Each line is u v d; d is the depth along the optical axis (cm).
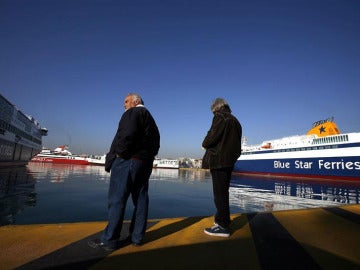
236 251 190
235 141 250
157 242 211
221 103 270
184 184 3136
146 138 212
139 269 154
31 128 5384
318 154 3400
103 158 10306
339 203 1488
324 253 187
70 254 176
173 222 289
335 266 162
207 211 1182
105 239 189
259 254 184
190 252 187
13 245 188
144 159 210
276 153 4088
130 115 202
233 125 253
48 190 1823
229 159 240
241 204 1419
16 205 1162
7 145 3884
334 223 283
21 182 2311
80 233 226
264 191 2177
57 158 10188
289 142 4031
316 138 3491
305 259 174
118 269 153
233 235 234
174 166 11938
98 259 169
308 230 253
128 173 200
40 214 996
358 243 212
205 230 241
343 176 3077
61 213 1028
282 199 1655
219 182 243
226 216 235
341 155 3116
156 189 2391
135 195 214
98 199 1452
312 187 2559
